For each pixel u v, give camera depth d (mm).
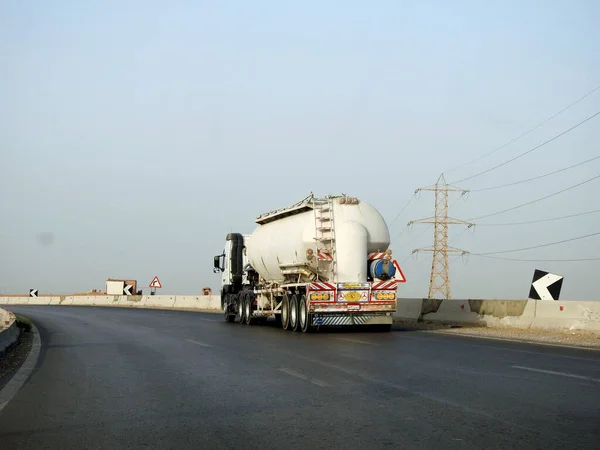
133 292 79750
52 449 7090
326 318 22469
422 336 20516
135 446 7121
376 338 19859
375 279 22906
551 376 11117
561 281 20750
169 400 9758
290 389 10320
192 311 51906
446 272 52469
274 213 26547
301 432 7469
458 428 7426
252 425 7910
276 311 26359
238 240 33469
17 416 8891
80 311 51688
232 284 33375
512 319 23156
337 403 9070
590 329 20047
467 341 18344
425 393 9656
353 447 6758
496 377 11086
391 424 7715
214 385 10992
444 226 52719
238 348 17359
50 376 12773
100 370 13477
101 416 8750
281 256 24891
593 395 9312
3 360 15758
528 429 7309
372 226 23141
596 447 6539
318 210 23047
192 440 7301
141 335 23266
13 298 96875
